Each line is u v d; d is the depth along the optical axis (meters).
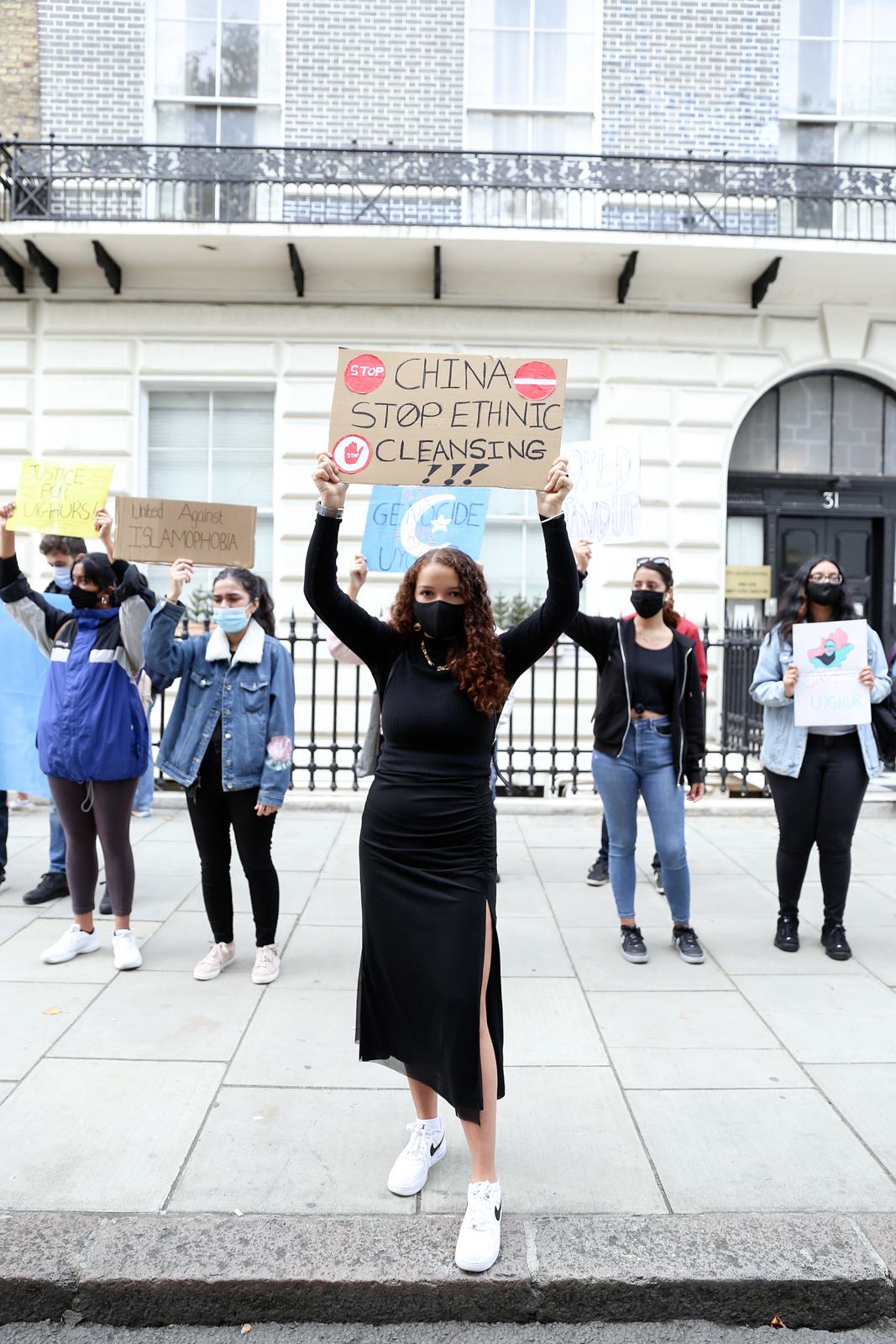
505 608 9.27
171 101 8.99
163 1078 3.04
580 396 9.10
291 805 6.97
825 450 9.52
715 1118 2.84
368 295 8.82
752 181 8.95
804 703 4.16
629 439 4.70
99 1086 2.98
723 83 9.03
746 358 8.97
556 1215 2.38
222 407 9.16
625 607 9.00
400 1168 2.47
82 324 8.80
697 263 8.55
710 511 8.99
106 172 8.65
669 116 9.03
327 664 8.96
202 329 8.82
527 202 8.99
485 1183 2.30
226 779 3.75
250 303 8.84
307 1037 3.35
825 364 9.09
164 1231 2.30
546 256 8.46
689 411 8.93
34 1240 2.26
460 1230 2.26
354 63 8.92
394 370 2.78
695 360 8.93
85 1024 3.43
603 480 4.74
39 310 8.84
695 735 4.23
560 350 8.88
